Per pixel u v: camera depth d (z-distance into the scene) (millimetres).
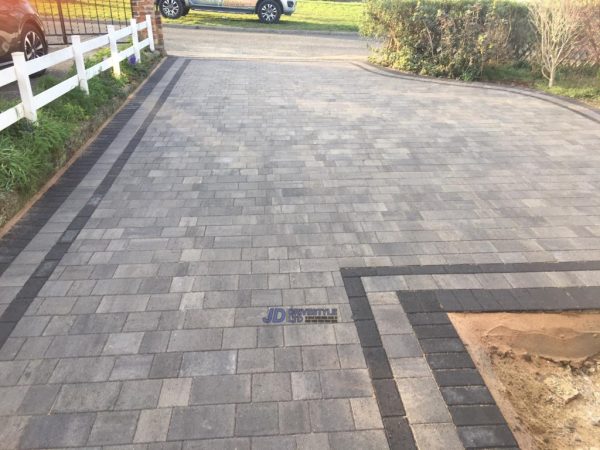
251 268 4016
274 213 4891
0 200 4477
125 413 2742
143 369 3033
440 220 4809
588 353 3311
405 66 11398
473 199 5246
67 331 3326
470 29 10594
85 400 2818
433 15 10781
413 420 2719
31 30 7969
